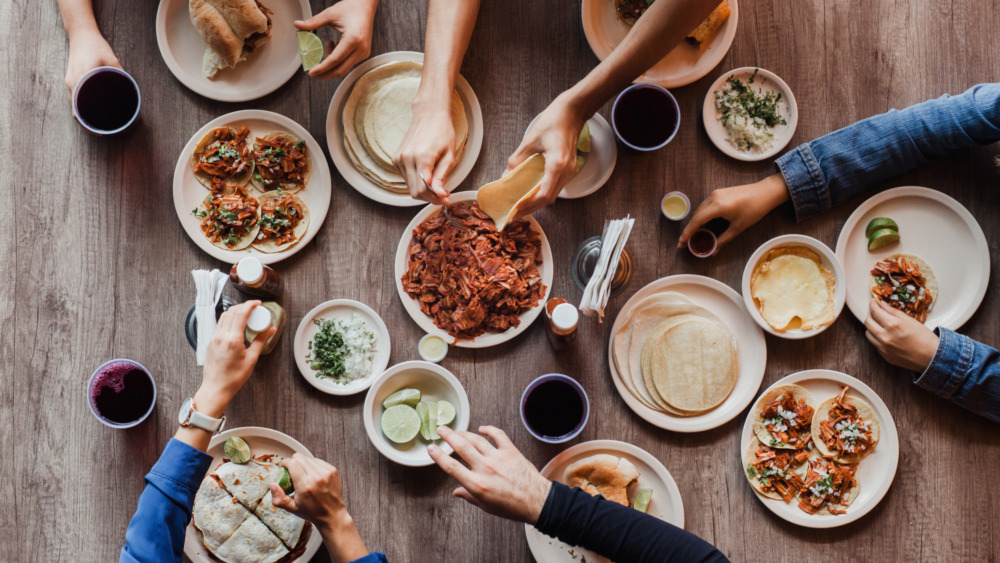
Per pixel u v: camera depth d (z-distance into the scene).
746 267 1.70
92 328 1.70
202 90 1.71
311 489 1.43
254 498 1.61
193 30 1.74
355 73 1.72
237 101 1.72
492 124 1.78
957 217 1.74
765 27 1.82
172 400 1.70
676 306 1.71
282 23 1.76
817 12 1.82
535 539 1.66
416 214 1.74
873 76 1.82
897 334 1.66
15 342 1.70
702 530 1.71
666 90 1.69
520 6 1.80
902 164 1.73
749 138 1.76
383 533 1.68
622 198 1.78
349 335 1.67
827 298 1.70
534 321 1.74
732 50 1.81
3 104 1.73
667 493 1.67
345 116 1.70
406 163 1.55
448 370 1.71
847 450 1.68
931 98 1.82
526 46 1.80
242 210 1.68
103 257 1.72
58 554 1.66
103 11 1.75
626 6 1.75
